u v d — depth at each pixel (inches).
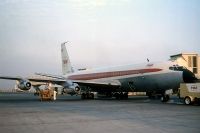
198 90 1009.5
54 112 746.8
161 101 1333.7
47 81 1491.1
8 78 1409.9
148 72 1371.8
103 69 1675.7
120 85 1540.4
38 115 670.5
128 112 747.4
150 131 434.9
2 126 488.7
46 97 1444.4
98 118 607.8
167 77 1286.9
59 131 436.1
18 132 426.9
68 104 1095.0
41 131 435.8
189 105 1024.2
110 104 1095.6
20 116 647.1
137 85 1453.0
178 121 554.9
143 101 1344.7
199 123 526.0
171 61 1317.7
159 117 628.1
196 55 2135.8
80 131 436.5
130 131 435.5
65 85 1485.0
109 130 446.0
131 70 1473.9
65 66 2129.7
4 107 926.4
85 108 887.7
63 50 2154.3
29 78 1435.8
